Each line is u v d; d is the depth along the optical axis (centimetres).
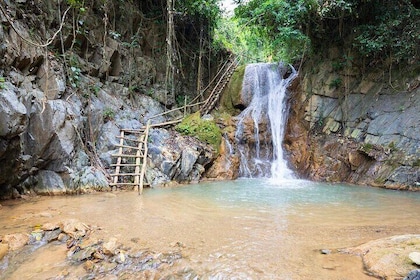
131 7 1155
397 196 698
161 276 294
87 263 320
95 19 1002
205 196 692
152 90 1208
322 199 665
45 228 406
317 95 1143
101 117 894
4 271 315
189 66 1397
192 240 379
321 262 310
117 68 1088
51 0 838
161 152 907
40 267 319
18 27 696
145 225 442
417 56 916
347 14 1013
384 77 991
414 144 825
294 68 1300
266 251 343
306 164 1057
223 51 1545
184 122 1112
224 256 330
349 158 947
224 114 1258
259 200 651
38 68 750
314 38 1168
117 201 616
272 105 1258
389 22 918
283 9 1055
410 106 891
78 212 512
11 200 598
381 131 916
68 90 816
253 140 1158
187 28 1375
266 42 1431
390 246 325
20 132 574
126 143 913
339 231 419
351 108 1037
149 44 1252
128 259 328
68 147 702
